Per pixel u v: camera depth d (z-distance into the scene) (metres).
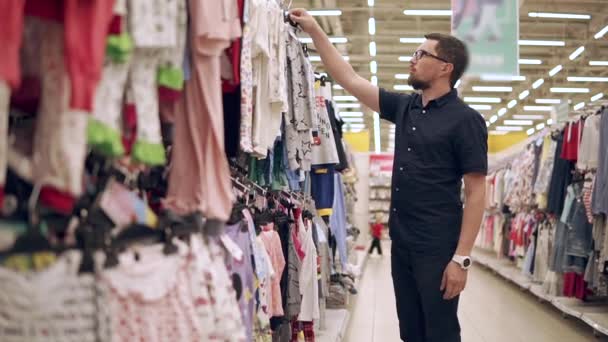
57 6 1.08
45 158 1.09
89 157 1.30
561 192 5.48
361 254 11.02
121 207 1.29
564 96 15.82
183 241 1.34
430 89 2.63
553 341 4.87
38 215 1.13
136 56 1.28
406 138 2.63
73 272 1.10
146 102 1.30
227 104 1.94
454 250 2.52
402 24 11.46
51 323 1.08
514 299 7.10
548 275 6.15
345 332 5.06
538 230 6.67
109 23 1.13
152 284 1.22
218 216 1.48
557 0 9.64
